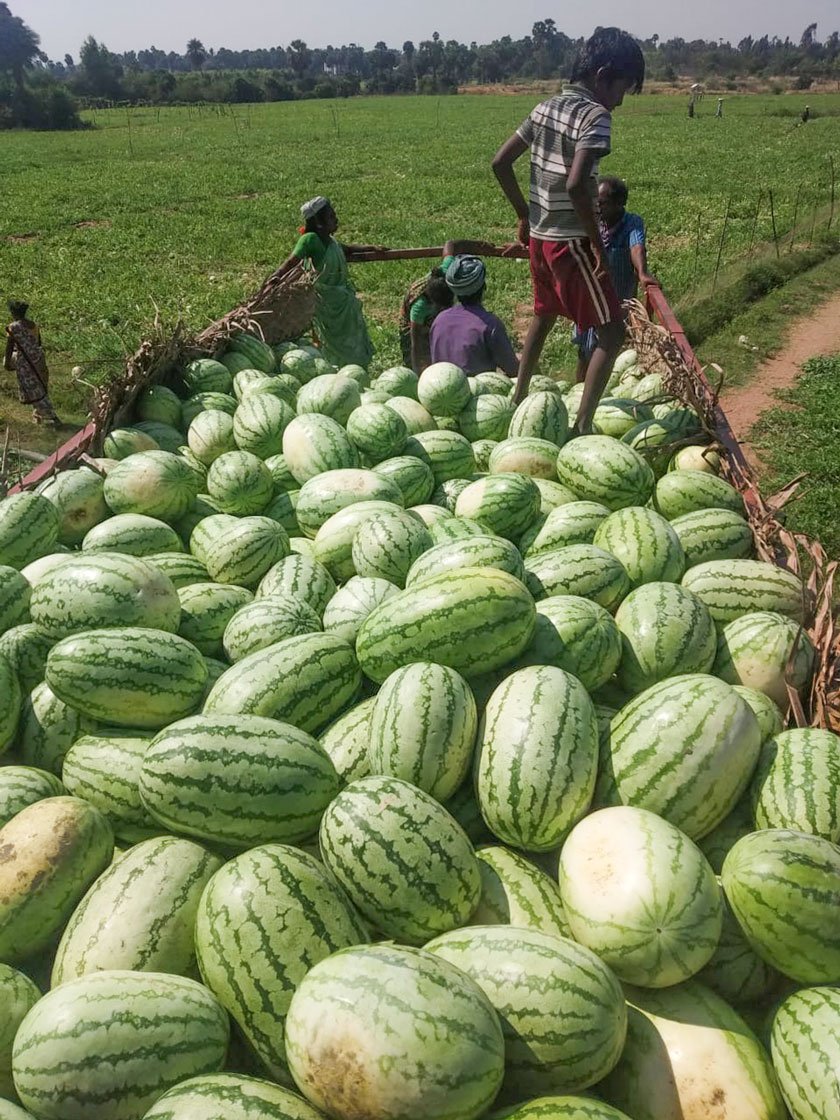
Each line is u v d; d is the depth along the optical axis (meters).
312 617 4.49
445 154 48.22
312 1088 2.40
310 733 3.83
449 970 2.54
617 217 9.38
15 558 4.95
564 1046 2.55
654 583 4.39
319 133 63.19
